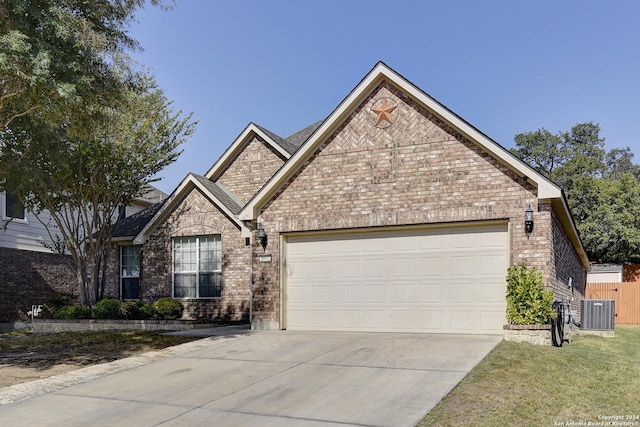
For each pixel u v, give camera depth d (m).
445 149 13.63
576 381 8.85
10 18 11.06
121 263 21.80
